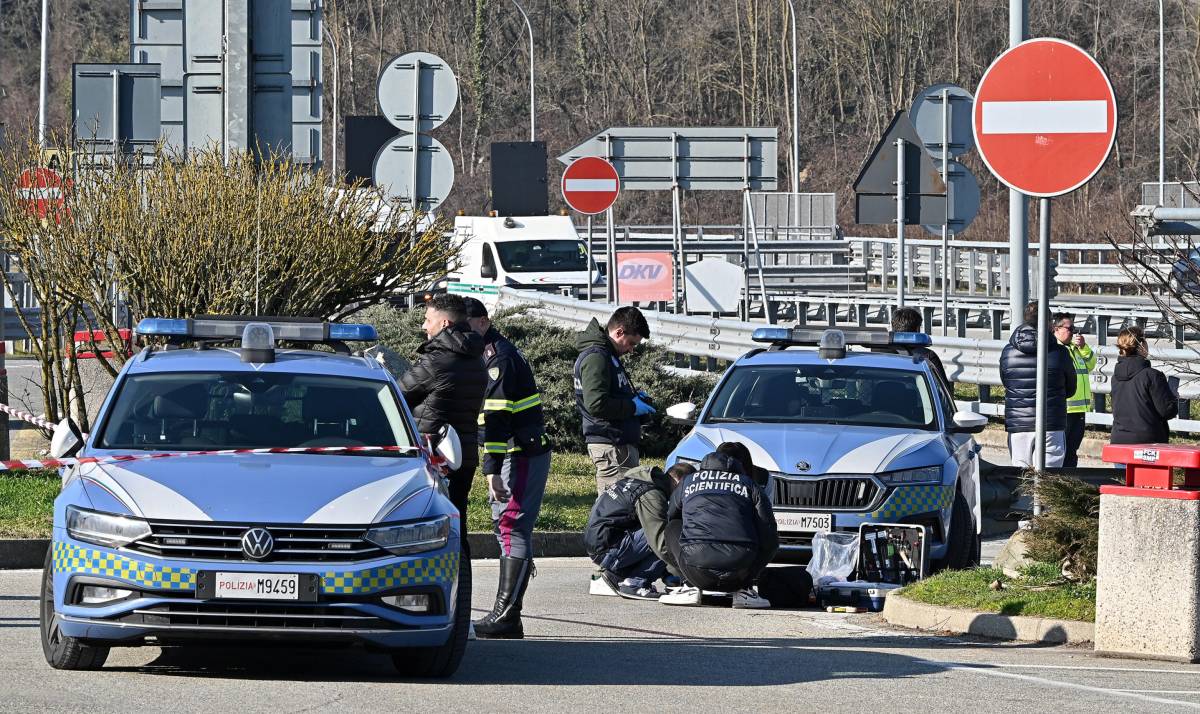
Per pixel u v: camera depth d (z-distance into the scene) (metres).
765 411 53.47
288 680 31.89
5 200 59.81
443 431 36.53
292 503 30.42
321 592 29.84
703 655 36.75
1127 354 60.38
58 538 30.72
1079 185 39.66
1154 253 45.53
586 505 63.19
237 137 62.75
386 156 69.88
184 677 31.86
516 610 38.59
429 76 69.88
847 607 45.84
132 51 66.69
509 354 38.62
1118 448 37.00
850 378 54.25
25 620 39.09
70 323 61.97
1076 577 42.91
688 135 101.31
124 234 58.22
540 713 29.17
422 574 30.67
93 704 28.61
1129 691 32.38
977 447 53.50
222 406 35.06
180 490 30.61
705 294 96.25
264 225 59.28
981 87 40.00
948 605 42.06
